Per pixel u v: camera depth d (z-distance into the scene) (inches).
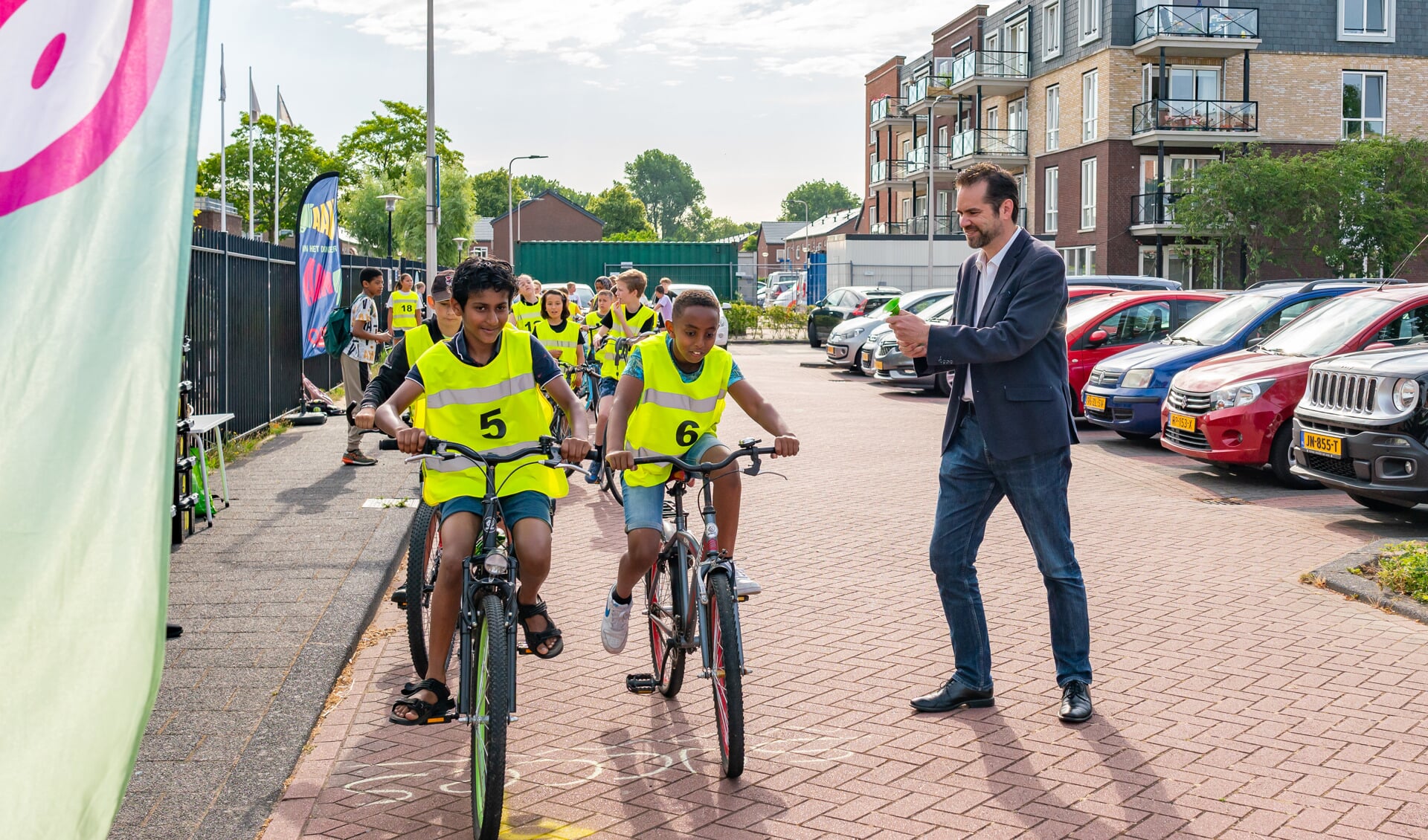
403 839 142.1
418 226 2486.5
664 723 182.2
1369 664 203.2
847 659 211.3
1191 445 417.1
